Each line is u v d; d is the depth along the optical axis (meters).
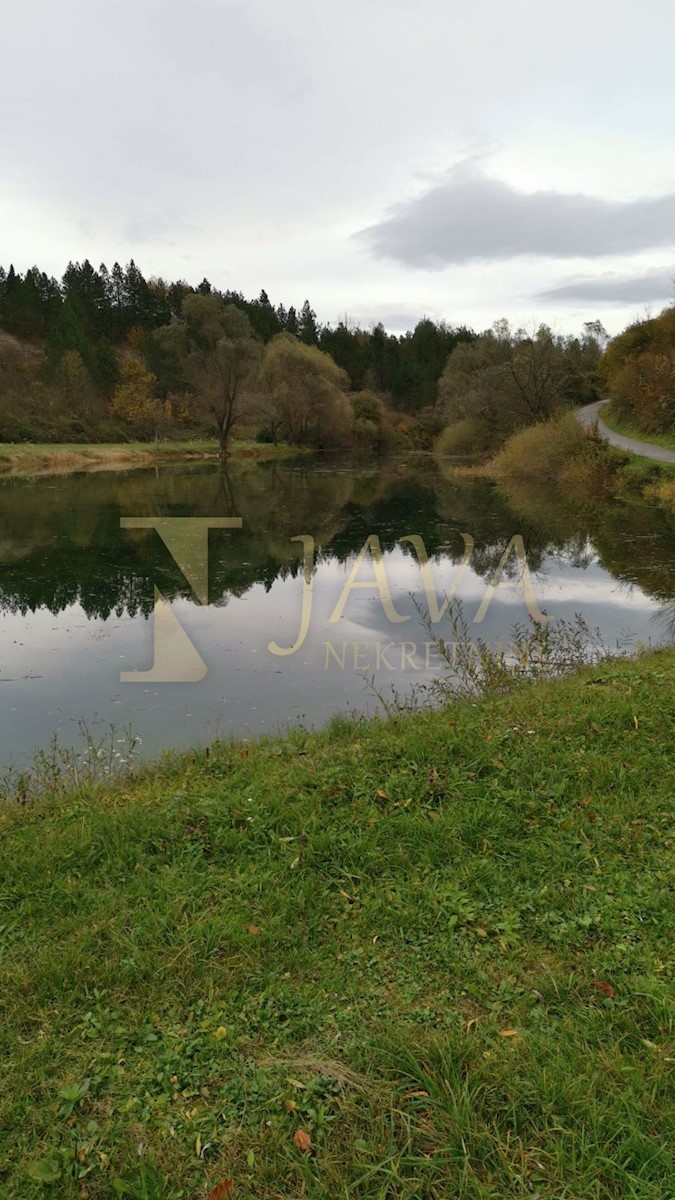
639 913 2.87
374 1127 2.01
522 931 2.82
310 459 45.44
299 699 6.81
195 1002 2.52
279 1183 1.89
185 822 3.73
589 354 65.19
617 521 18.23
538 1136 1.98
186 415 54.56
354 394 59.06
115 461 40.19
